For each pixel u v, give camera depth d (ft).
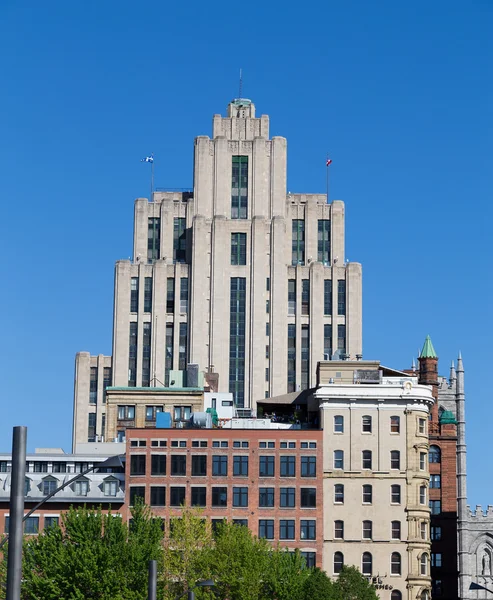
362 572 574.56
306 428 603.67
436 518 636.48
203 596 495.00
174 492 574.56
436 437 643.45
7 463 592.19
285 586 504.84
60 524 566.77
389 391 590.55
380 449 585.63
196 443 579.89
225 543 512.22
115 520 501.15
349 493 581.12
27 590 478.18
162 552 504.02
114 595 476.95
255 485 576.61
